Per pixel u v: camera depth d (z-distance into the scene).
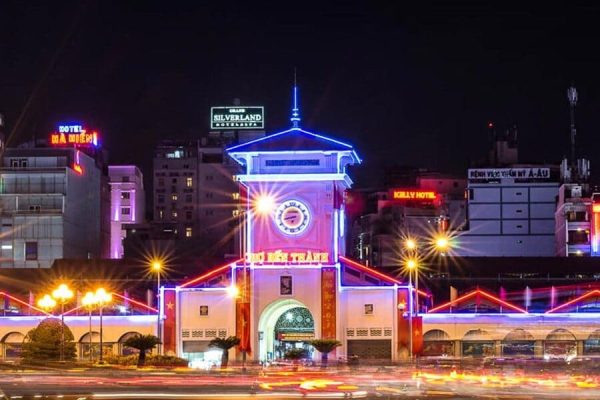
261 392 54.44
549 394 51.16
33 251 164.62
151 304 107.00
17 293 118.12
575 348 99.25
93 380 66.50
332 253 100.25
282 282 99.31
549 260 130.88
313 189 100.88
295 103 106.81
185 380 66.75
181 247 199.00
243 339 98.88
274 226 100.69
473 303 101.19
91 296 88.88
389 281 99.12
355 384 61.16
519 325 99.69
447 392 53.25
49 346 87.25
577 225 161.62
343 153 100.69
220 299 99.81
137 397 50.69
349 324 98.94
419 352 98.38
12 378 69.06
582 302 100.44
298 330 101.19
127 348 100.62
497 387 56.97
